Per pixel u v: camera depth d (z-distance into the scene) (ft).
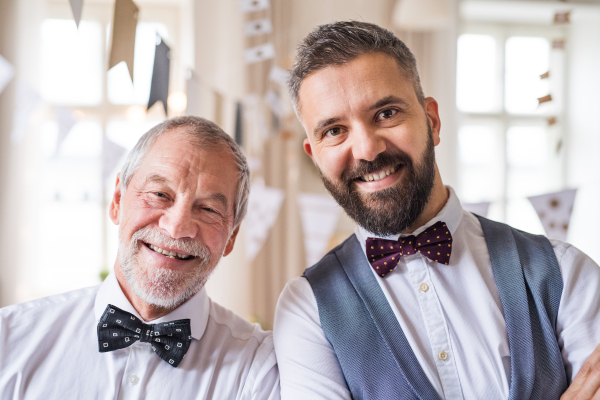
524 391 3.48
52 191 14.26
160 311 4.32
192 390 4.06
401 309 3.95
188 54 14.44
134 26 4.23
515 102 16.10
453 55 14.65
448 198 4.28
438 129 4.33
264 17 13.89
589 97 15.92
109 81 14.51
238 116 9.72
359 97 3.73
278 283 13.89
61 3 14.44
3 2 13.25
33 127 13.58
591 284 3.78
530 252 4.04
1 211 13.11
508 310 3.78
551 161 16.17
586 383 3.43
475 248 4.16
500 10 15.37
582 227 15.94
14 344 4.05
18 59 13.25
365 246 4.26
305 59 3.96
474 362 3.68
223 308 4.81
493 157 16.02
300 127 14.11
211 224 4.21
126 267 4.16
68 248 14.33
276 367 4.26
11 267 13.17
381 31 3.93
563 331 3.70
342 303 4.06
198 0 13.89
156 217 4.10
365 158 3.74
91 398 3.94
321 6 14.39
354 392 3.77
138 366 4.06
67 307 4.33
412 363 3.71
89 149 14.43
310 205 9.41
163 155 4.17
